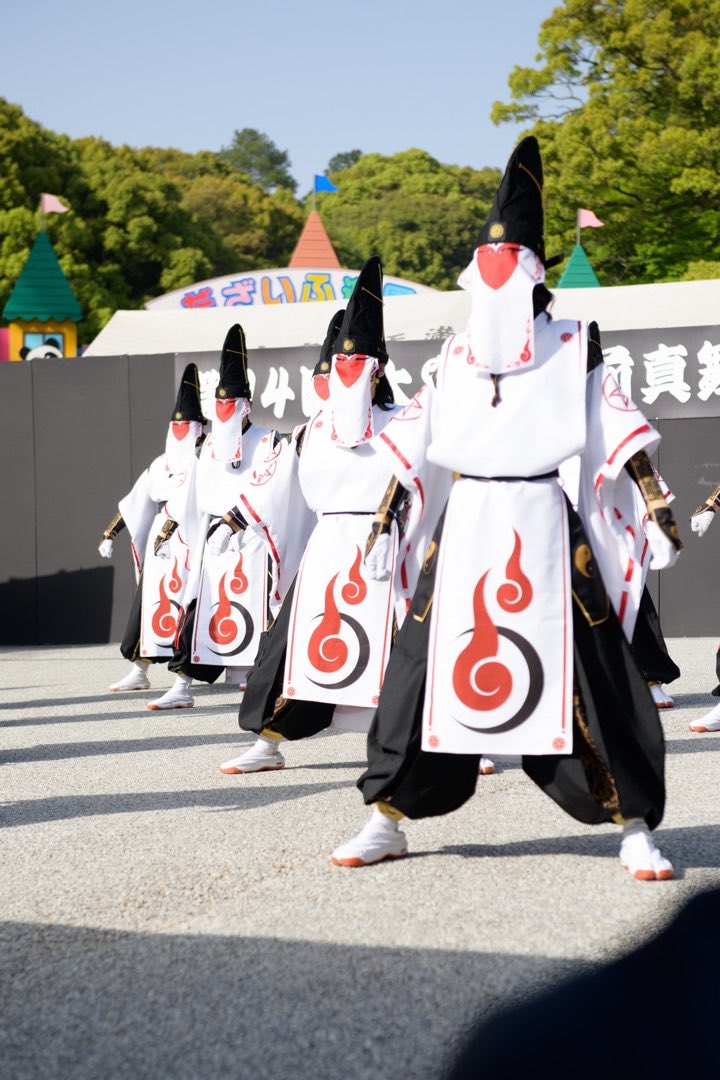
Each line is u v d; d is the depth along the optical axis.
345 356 4.40
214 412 6.32
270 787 4.43
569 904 2.78
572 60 22.61
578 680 3.05
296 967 2.39
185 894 2.99
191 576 6.55
